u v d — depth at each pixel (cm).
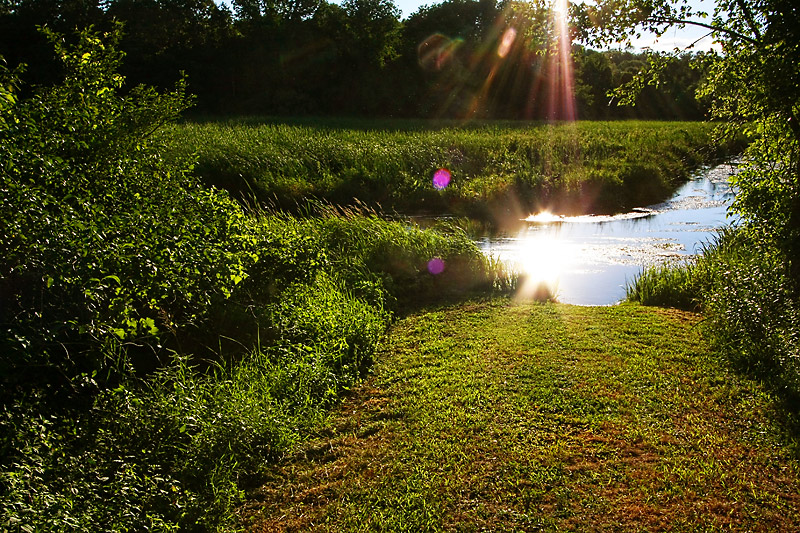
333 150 2319
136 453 433
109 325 454
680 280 962
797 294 655
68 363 472
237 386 549
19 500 325
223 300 657
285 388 576
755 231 729
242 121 3900
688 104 5381
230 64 5600
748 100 687
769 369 604
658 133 3525
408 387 618
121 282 466
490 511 411
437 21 6600
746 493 424
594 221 1878
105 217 500
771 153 720
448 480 448
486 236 1652
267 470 474
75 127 599
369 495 435
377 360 704
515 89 6109
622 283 1120
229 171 1966
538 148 2681
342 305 795
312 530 398
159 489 408
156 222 539
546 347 717
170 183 674
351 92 5847
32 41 4794
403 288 1004
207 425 473
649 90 5709
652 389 593
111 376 522
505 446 491
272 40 5662
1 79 558
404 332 808
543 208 2052
